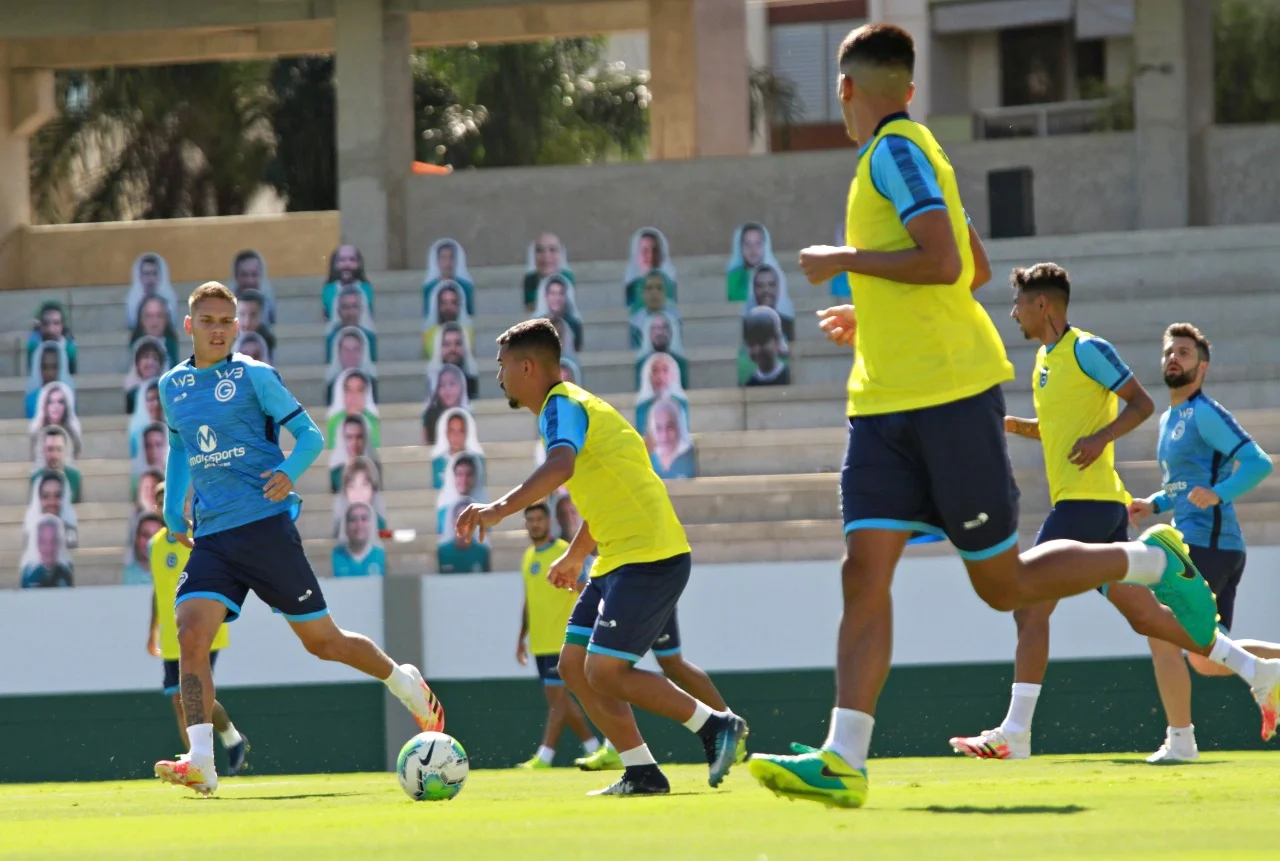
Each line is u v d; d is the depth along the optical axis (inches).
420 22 2746.1
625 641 720.3
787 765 500.7
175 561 1273.4
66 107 3329.2
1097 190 2404.0
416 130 3403.1
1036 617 967.6
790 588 1337.4
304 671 1384.1
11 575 1889.8
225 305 816.9
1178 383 961.5
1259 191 2363.4
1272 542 1688.0
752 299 2031.3
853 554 513.3
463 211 2527.1
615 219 2498.8
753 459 1943.9
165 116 3344.0
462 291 2102.6
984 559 524.7
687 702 729.6
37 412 1889.8
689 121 2694.4
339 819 577.0
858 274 503.5
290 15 2487.7
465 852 402.9
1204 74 2379.4
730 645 1341.0
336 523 1724.9
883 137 507.8
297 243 2945.4
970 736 1307.8
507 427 2057.1
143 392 1849.2
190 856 422.9
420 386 2197.3
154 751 1386.6
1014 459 1920.5
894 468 509.4
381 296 2377.0
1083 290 2212.1
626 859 366.3
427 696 872.9
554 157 3526.1
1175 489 969.5
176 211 3432.6
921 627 1318.9
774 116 3659.0
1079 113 3265.3
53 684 1397.6
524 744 1364.4
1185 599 631.8
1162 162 2331.4
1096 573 591.8
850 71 517.7
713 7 2630.4
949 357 500.7
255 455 815.1
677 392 1860.2
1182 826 431.8
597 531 731.4
